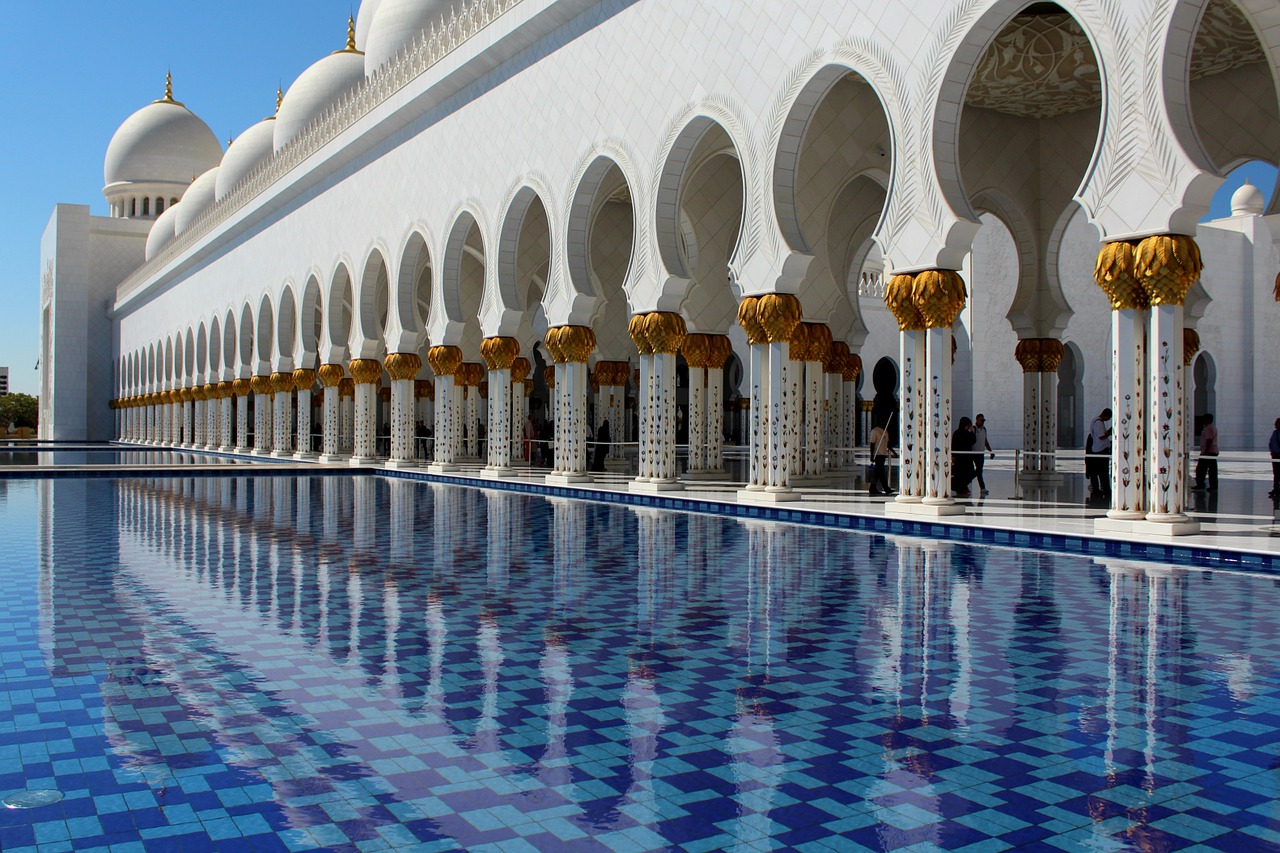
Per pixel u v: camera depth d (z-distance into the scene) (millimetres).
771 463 8945
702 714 2982
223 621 4293
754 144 8789
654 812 2262
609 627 4184
